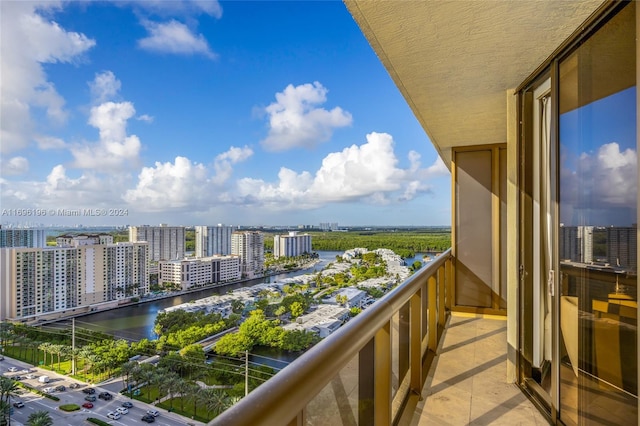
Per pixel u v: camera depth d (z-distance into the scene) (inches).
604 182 67.8
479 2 67.4
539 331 103.4
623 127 62.4
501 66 95.9
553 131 87.0
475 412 91.4
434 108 132.3
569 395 79.3
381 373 60.5
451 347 143.8
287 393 24.2
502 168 193.3
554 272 85.4
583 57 75.8
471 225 199.3
